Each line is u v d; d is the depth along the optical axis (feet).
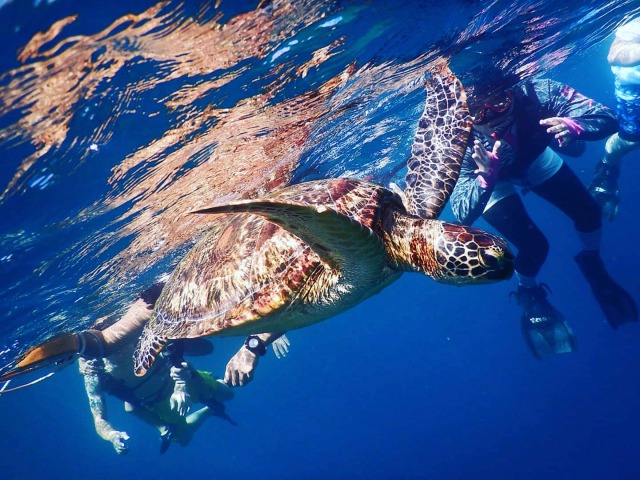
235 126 6.40
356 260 4.43
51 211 6.01
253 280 5.08
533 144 7.71
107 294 9.73
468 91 9.09
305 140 8.04
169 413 10.41
